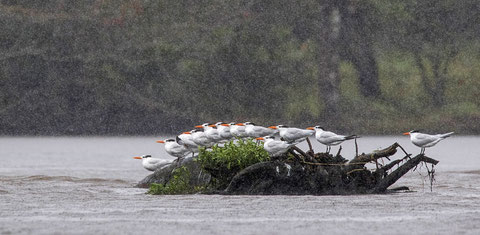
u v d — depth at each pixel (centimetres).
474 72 15250
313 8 15488
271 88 15038
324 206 3197
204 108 14962
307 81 15012
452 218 2784
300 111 14800
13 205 3288
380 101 14912
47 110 14850
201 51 15312
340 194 3756
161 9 15750
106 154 8288
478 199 3503
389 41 15512
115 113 14875
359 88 15062
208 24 15625
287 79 15062
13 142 11650
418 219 2762
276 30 15438
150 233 2423
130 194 3862
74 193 3894
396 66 15238
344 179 3794
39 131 14775
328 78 14988
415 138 3812
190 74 15150
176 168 4159
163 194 3881
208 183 3925
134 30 15562
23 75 14988
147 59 15238
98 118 14850
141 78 15125
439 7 16012
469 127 14525
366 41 15425
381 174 3838
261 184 3747
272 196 3641
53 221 2720
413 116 14738
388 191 3891
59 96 14938
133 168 6022
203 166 3841
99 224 2633
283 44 15325
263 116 14900
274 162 3750
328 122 14712
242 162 3797
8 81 14925
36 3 15662
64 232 2442
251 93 15062
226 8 15738
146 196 3722
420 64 15338
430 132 14488
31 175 5203
